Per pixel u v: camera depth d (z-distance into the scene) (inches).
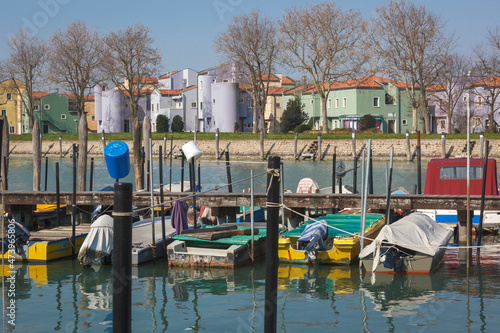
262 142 2517.2
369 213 856.3
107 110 3622.0
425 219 664.4
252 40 2618.1
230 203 780.0
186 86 3914.9
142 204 815.7
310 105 3356.3
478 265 642.8
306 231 661.9
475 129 2871.6
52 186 1517.0
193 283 571.5
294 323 442.0
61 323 447.5
